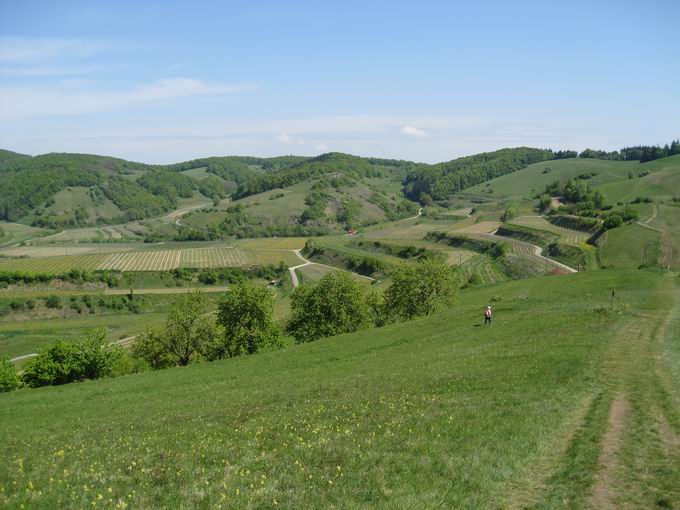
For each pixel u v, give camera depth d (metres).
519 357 37.41
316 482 16.33
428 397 27.83
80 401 44.03
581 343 40.25
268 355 57.19
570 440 19.72
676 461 17.36
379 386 33.38
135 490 16.64
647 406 23.83
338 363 48.44
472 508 14.59
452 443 19.17
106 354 71.62
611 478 16.31
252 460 18.89
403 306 89.75
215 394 39.47
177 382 48.47
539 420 21.70
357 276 197.62
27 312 161.25
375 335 59.72
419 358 43.75
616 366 32.53
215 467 18.36
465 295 97.06
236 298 77.75
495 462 17.42
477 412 23.38
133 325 149.00
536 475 16.77
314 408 28.27
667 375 30.22
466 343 47.72
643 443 19.08
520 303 65.06
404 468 16.97
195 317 77.81
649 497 15.02
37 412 40.84
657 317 50.56
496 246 199.50
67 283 190.12
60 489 17.09
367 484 15.91
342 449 19.19
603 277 85.06
